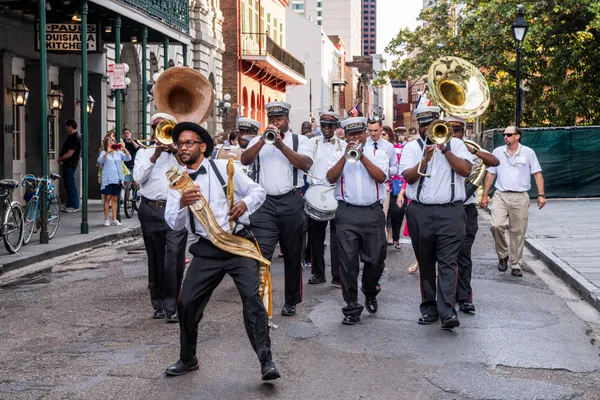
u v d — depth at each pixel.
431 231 7.82
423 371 6.39
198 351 6.95
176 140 5.92
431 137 7.49
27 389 5.90
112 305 9.08
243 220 6.04
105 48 23.12
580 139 24.84
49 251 13.05
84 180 15.69
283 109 8.38
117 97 17.83
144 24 19.53
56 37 17.72
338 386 5.99
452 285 7.73
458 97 8.11
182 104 8.41
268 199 8.34
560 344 7.29
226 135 18.83
